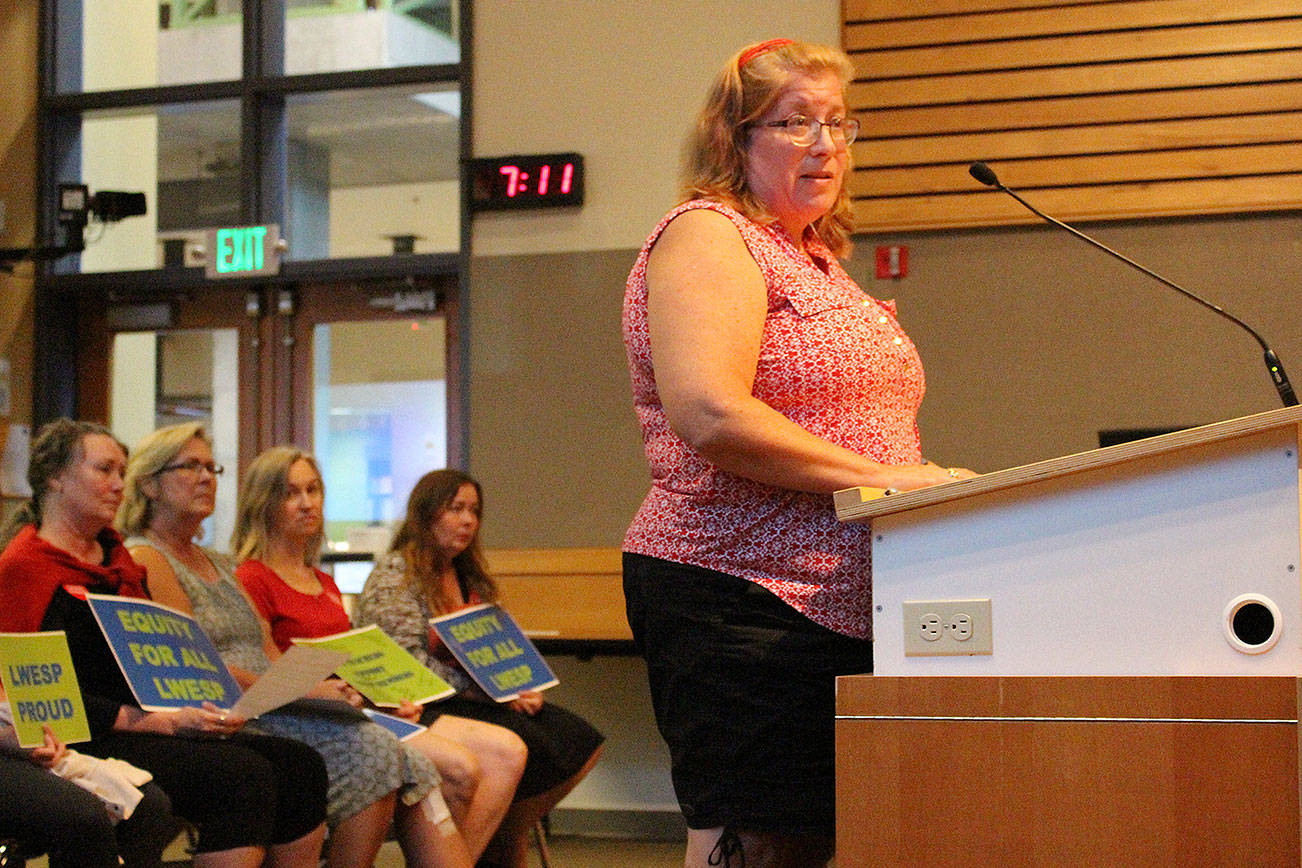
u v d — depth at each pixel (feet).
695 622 5.21
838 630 5.13
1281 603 4.16
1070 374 14.10
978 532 4.57
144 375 18.03
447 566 12.07
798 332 5.26
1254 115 13.82
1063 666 4.42
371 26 17.06
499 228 15.97
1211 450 4.29
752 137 5.53
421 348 17.22
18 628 8.30
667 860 13.79
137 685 8.25
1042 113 14.21
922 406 14.38
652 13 15.71
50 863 7.32
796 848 5.31
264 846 8.25
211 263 17.22
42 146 17.89
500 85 16.10
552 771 11.37
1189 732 4.22
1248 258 13.80
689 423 4.93
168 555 9.95
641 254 5.55
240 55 17.57
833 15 15.02
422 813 9.70
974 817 4.43
